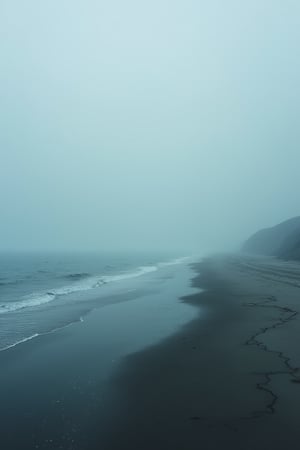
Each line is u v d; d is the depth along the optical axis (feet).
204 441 24.22
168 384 35.01
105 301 96.58
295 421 26.32
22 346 51.31
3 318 72.79
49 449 24.12
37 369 41.14
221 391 32.42
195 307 81.46
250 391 32.04
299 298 88.07
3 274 218.38
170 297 100.89
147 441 24.63
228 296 96.43
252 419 26.89
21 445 24.68
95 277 189.26
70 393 33.78
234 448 23.20
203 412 28.48
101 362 43.29
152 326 63.41
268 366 38.37
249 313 70.13
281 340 48.75
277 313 69.00
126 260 428.56
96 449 23.94
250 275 160.45
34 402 31.86
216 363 40.42
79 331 60.70
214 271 196.24
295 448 22.95
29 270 259.39
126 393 33.35
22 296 112.06
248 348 45.55
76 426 27.20
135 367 40.88
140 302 93.09
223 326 59.47
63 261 419.13
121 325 65.00
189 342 50.44
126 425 27.02
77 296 108.58
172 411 28.99
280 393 31.27
